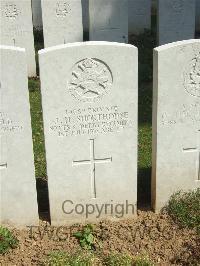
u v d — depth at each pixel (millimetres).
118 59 1933
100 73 1941
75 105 1966
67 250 1949
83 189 2111
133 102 2006
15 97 1904
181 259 1897
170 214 2154
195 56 1980
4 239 1955
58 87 1924
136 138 2066
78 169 2070
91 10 4379
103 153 2066
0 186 2029
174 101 2029
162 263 1896
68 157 2041
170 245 1974
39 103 3523
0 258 1910
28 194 2066
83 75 1930
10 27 3924
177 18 4453
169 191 2191
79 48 1888
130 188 2145
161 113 2037
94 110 1990
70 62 1899
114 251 1932
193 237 2004
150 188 2389
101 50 1907
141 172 2521
